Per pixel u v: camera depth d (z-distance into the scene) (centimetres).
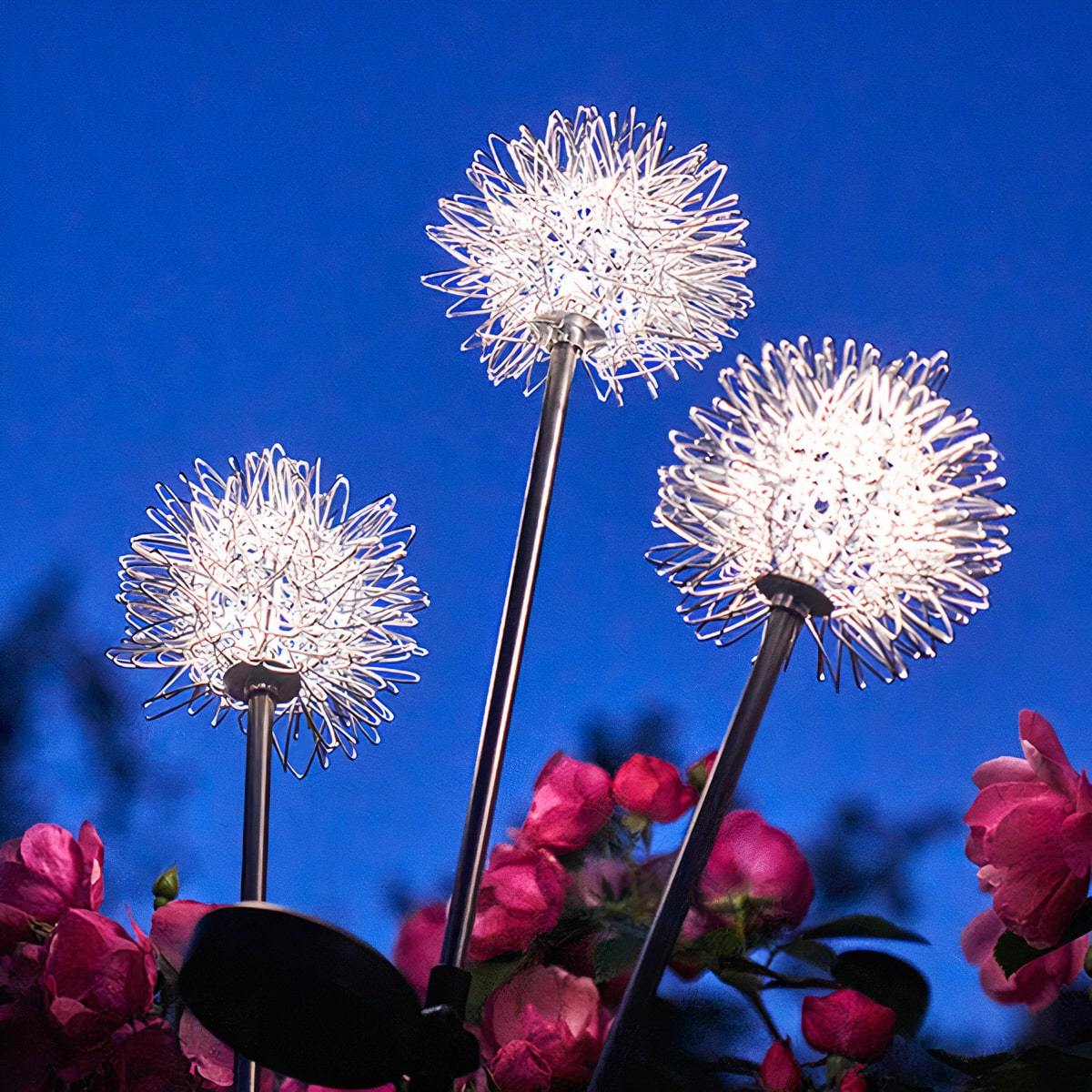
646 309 177
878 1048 171
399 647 179
